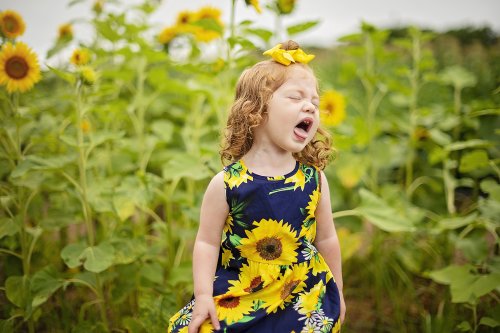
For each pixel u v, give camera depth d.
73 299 2.67
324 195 1.63
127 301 2.57
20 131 2.45
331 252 1.67
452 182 2.85
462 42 6.36
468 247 2.33
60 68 2.93
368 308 2.67
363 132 2.98
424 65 3.23
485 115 3.22
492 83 4.29
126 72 2.75
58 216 2.30
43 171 2.12
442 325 2.26
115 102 2.75
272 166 1.54
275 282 1.49
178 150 3.53
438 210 3.39
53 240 3.03
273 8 2.37
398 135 3.64
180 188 3.53
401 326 2.39
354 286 2.91
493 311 2.10
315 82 1.54
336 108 2.60
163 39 3.07
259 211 1.49
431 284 2.77
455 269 2.23
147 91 3.88
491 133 3.26
